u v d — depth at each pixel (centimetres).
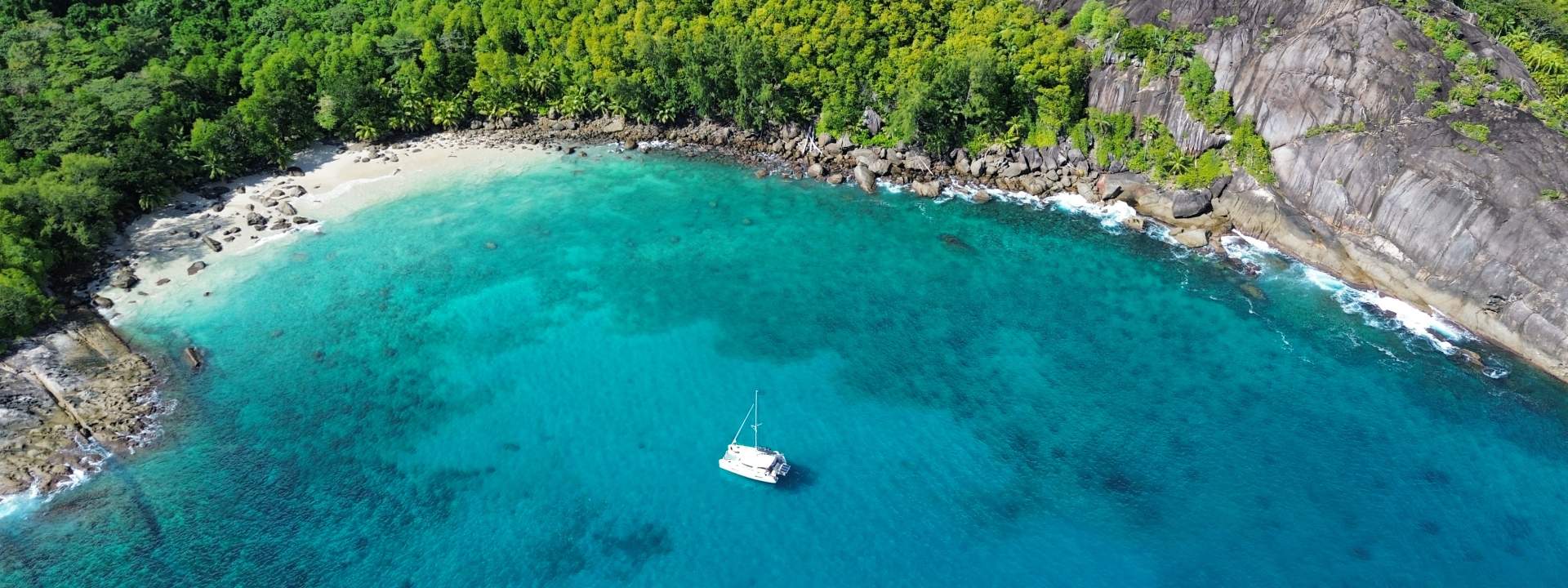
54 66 11350
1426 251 8912
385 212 10594
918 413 7725
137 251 9631
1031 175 11319
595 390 7969
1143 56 10825
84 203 9169
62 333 8331
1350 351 8381
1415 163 9094
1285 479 7050
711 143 12338
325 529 6606
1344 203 9519
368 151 11912
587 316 8919
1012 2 11438
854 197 11169
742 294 9300
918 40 11500
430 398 7844
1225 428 7531
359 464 7162
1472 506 6819
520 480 7050
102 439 7288
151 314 8719
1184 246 10044
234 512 6725
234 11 13350
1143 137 10875
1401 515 6750
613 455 7300
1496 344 8412
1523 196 8462
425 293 9188
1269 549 6506
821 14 11500
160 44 12262
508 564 6388
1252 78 10312
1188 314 8925
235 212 10419
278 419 7575
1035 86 11112
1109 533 6644
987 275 9594
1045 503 6881
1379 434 7444
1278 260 9738
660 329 8756
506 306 9038
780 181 11525
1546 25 10525
